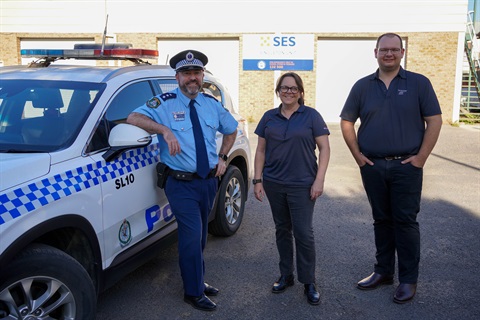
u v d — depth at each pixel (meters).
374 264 4.22
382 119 3.58
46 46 16.56
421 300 3.72
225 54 16.41
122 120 3.54
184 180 3.48
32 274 2.55
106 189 3.11
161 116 3.42
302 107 3.61
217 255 4.60
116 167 3.24
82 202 2.89
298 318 3.46
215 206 4.75
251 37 16.09
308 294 3.69
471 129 14.60
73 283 2.75
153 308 3.60
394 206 3.70
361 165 3.78
